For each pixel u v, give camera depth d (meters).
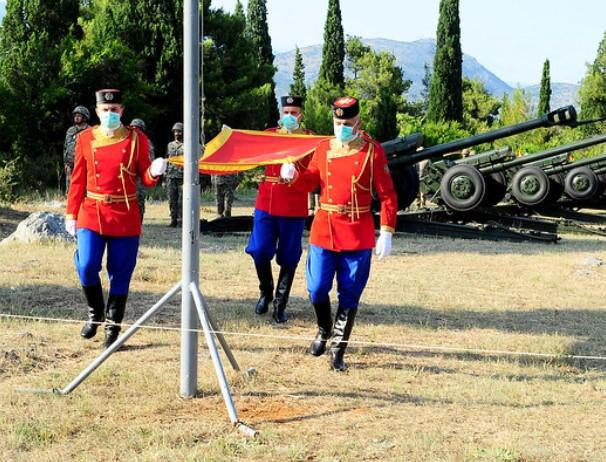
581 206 25.08
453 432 5.88
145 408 6.17
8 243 13.95
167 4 32.53
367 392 6.80
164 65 32.47
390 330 9.11
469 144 18.02
